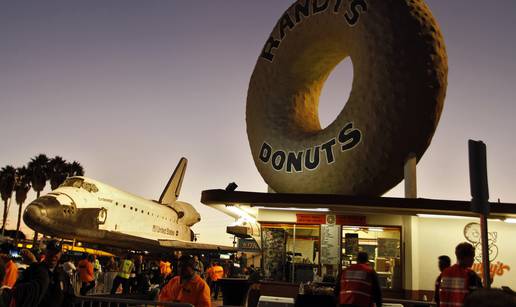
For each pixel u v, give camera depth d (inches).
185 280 245.4
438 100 428.5
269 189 557.0
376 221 445.7
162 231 1993.1
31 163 2406.5
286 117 517.7
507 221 428.8
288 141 498.6
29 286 189.2
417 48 428.8
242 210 476.1
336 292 247.9
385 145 426.6
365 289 236.8
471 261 212.2
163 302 242.4
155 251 1959.9
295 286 443.2
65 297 222.7
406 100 422.9
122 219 1574.8
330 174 452.4
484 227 189.0
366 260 248.4
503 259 427.5
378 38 443.8
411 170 415.5
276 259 457.7
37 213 1208.2
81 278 602.2
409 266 436.1
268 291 447.8
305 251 459.8
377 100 433.7
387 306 342.6
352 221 447.2
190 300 242.2
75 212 1307.8
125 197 1637.6
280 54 540.1
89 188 1437.0
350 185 442.3
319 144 467.5
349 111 453.7
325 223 450.9
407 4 443.5
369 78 442.6
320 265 443.2
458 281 209.0
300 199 386.3
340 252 442.0
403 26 434.9
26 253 314.3
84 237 1355.8
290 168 484.7
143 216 1765.5
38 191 2405.3
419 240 445.4
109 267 765.9
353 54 470.0
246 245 480.1
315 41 518.6
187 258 245.9
